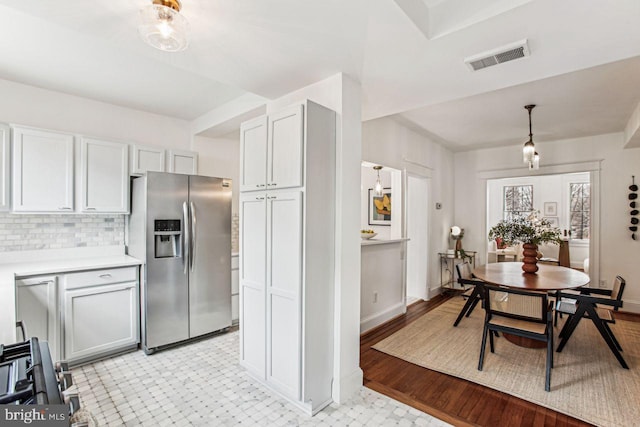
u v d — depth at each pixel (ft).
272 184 7.36
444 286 17.85
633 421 6.44
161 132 12.03
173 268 10.00
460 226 19.51
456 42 5.68
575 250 24.97
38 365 3.27
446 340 10.78
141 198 9.89
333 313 7.36
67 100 9.96
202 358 9.26
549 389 7.61
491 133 15.16
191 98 10.38
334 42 5.77
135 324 9.64
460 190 19.53
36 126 9.39
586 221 24.76
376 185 15.74
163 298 9.78
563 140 15.97
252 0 4.57
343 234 7.38
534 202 26.63
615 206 14.62
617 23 5.00
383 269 12.67
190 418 6.48
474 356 9.54
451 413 6.73
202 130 12.09
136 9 4.78
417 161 15.30
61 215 9.85
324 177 7.11
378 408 6.93
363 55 6.25
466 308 12.30
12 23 6.27
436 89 7.89
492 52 6.01
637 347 10.14
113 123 10.89
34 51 7.41
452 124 13.78
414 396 7.40
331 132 7.28
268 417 6.55
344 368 7.38
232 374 8.30
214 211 11.02
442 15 5.45
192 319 10.41
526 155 11.29
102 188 9.89
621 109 11.58
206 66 6.81
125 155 10.41
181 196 10.25
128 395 7.29
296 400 6.87
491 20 4.99
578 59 6.25
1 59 7.79
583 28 5.15
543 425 6.33
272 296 7.40
